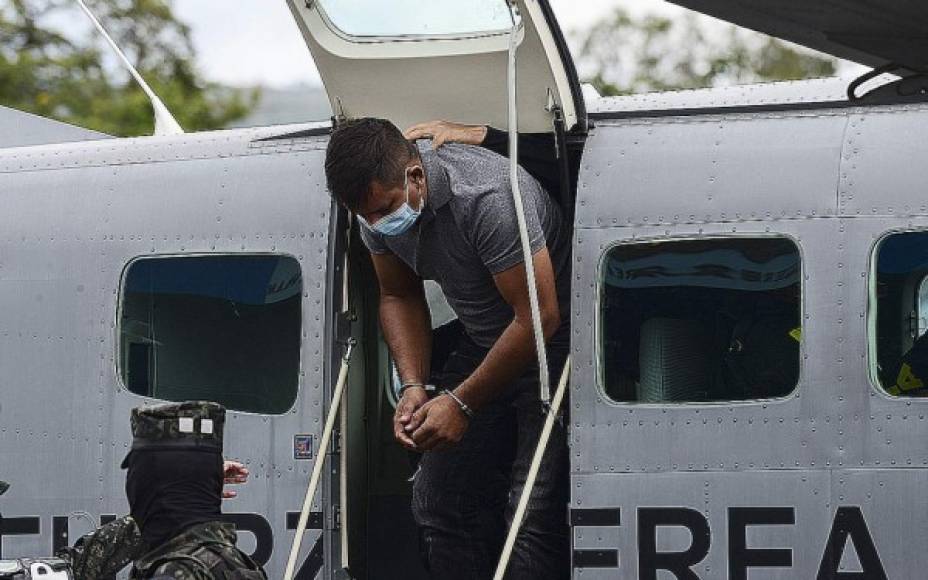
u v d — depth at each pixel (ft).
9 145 55.62
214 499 29.09
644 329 38.40
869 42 36.06
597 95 45.06
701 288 38.32
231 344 42.14
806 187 38.04
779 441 36.99
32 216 44.39
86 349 43.24
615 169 39.27
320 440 40.09
